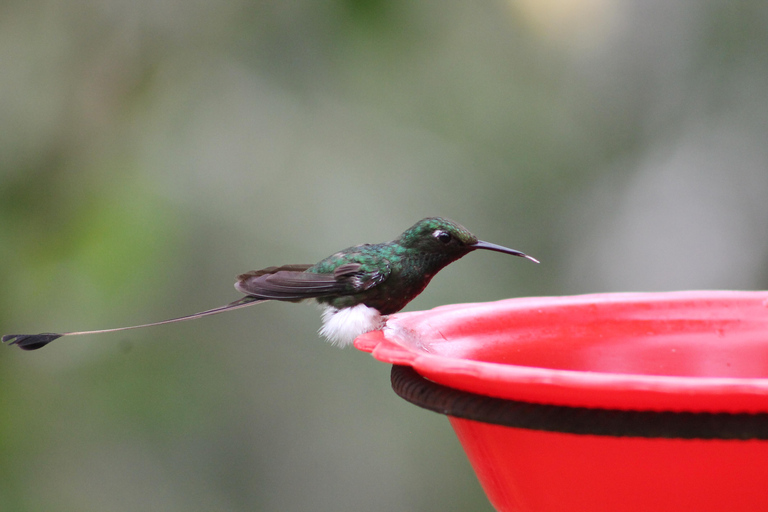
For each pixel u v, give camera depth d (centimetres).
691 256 1298
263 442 1189
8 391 962
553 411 308
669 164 1347
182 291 1086
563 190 1323
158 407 1113
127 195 943
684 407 288
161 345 1125
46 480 993
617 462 314
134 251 934
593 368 428
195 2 955
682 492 312
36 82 900
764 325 451
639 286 1293
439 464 1223
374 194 1160
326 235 1123
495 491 382
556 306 460
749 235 1295
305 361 1223
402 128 1220
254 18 1005
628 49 1412
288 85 1138
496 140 1293
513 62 1316
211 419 1153
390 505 1187
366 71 1164
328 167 1148
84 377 1060
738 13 1364
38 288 884
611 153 1363
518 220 1290
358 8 801
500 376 297
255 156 1118
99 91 918
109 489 1053
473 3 1282
